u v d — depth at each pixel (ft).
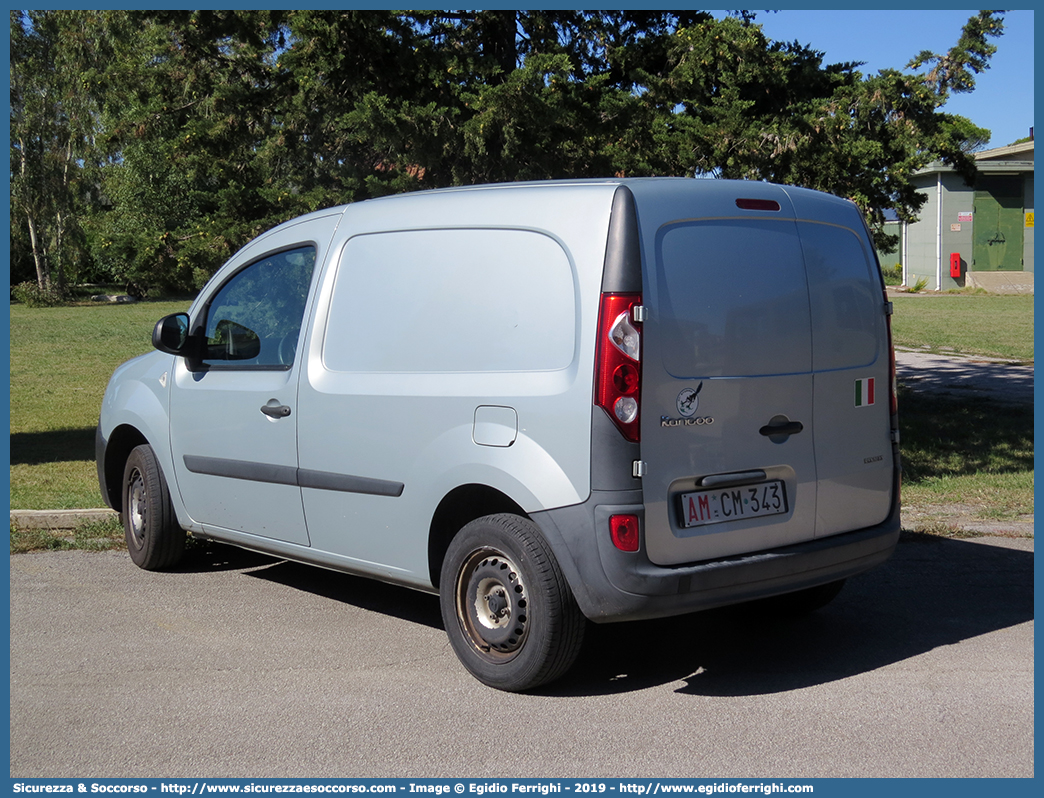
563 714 13.39
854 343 15.83
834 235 15.87
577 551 13.25
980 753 12.07
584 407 13.25
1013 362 59.77
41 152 153.79
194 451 19.39
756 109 33.12
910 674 14.78
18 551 22.27
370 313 16.29
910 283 139.13
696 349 13.71
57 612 17.98
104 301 155.53
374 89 29.71
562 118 29.04
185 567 21.29
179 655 15.71
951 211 132.05
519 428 13.88
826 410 15.25
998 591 19.01
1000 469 30.91
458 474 14.52
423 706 13.67
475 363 14.66
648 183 13.92
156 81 31.65
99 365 66.08
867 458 15.92
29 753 12.21
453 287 15.20
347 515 16.39
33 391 52.80
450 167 30.40
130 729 12.89
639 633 17.01
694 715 13.32
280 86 31.12
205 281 30.42
